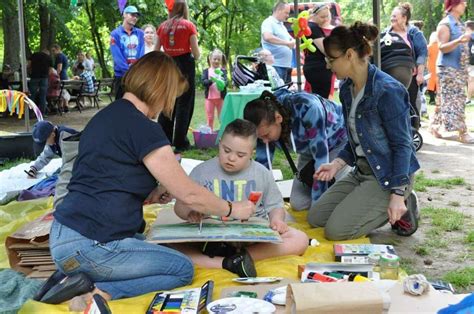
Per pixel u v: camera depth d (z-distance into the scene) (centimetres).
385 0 2275
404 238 445
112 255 296
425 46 789
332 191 439
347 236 409
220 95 952
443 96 871
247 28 2491
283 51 888
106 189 295
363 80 390
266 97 439
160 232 329
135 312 284
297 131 449
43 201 486
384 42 731
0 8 1611
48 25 1834
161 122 816
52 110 1479
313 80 694
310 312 223
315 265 323
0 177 596
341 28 388
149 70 303
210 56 962
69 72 2295
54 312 283
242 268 327
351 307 225
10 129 1157
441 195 573
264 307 255
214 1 2231
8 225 428
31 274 340
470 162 723
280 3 886
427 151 802
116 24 2153
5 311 288
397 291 246
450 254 411
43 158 565
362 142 395
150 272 305
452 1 854
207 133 839
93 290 296
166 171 296
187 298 285
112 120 299
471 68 1252
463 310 206
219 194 368
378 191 407
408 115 392
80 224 293
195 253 350
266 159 448
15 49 1658
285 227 367
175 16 788
